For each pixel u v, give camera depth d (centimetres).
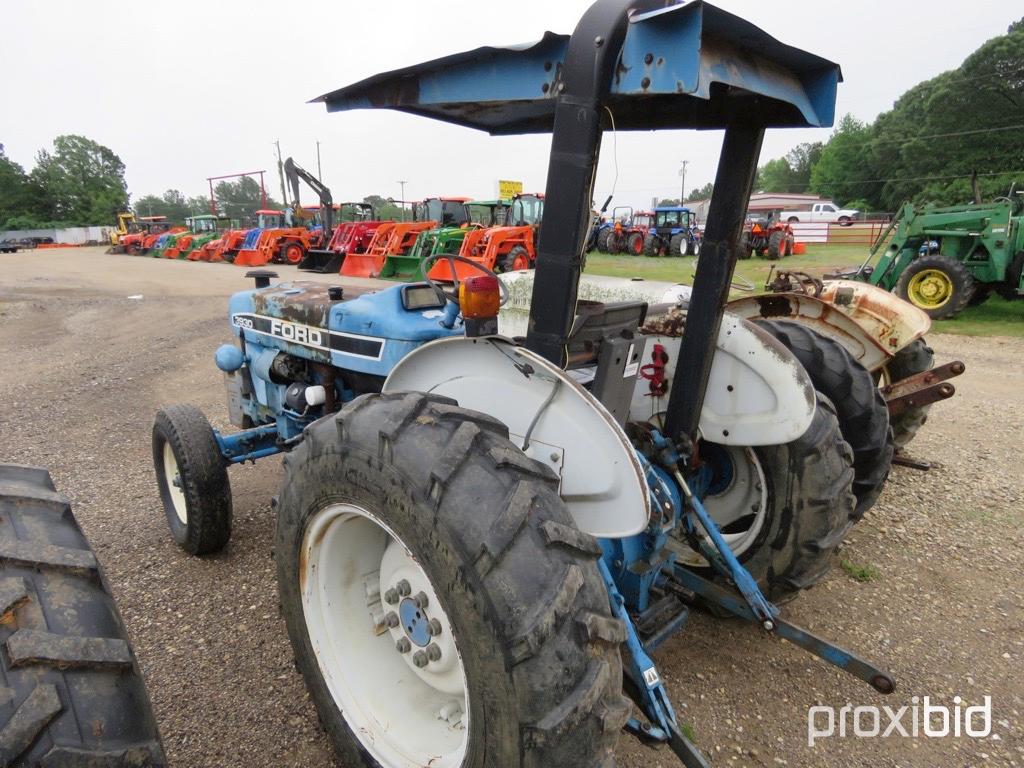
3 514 151
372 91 198
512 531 135
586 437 165
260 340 345
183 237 2770
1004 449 485
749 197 214
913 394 404
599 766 132
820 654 207
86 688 125
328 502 173
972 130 4475
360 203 2222
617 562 209
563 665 129
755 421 245
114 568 315
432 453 147
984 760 211
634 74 144
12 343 938
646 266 1912
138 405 605
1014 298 1106
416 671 185
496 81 170
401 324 265
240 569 314
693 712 229
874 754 213
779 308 412
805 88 187
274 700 230
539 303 172
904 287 1064
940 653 261
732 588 254
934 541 349
